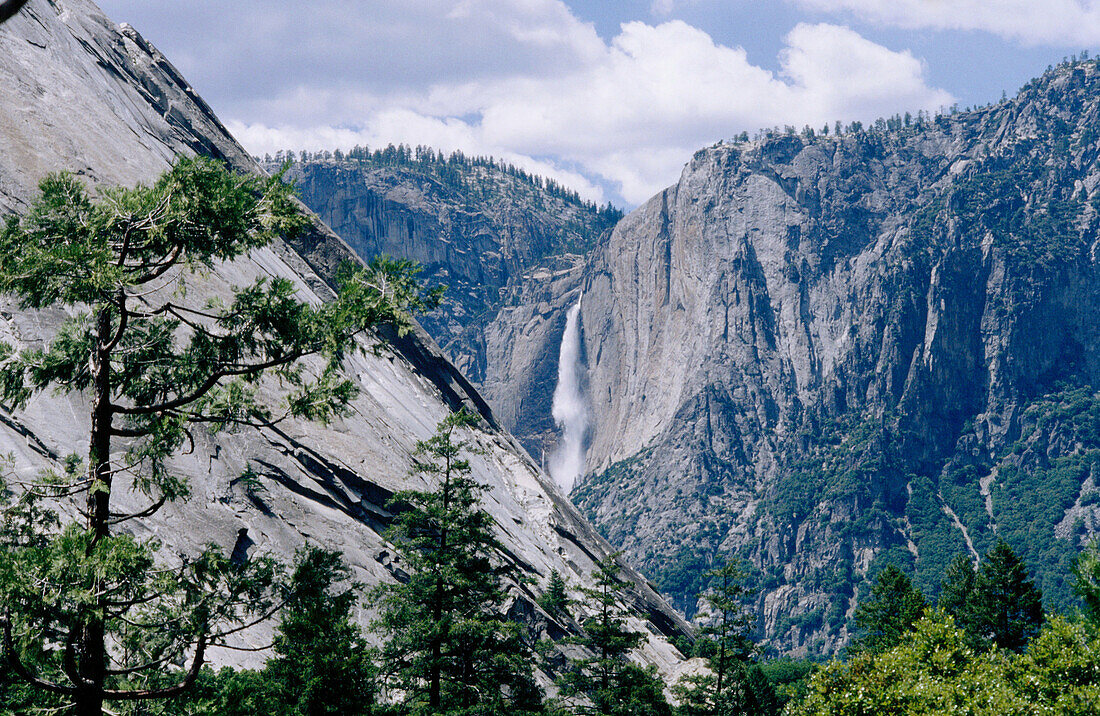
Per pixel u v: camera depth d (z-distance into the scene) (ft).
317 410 64.23
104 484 58.23
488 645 118.42
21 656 52.70
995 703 93.40
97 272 54.29
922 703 96.68
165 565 62.34
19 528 56.85
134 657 60.39
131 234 59.41
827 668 111.55
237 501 160.25
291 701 82.53
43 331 128.67
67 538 51.93
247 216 61.46
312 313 62.95
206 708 62.39
